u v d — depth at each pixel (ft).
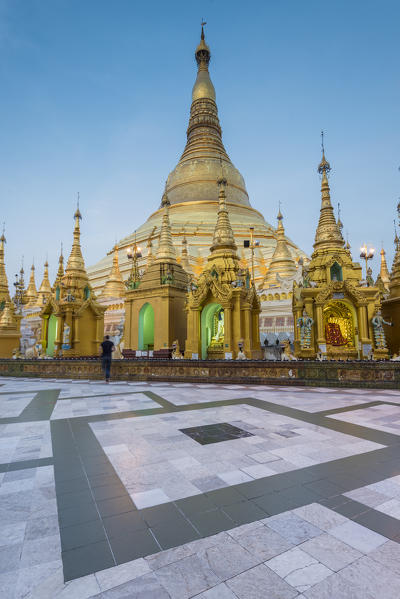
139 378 61.41
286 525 13.94
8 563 11.72
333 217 79.61
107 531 13.62
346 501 15.93
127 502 15.94
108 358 59.77
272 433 26.40
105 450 22.89
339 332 70.44
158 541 12.93
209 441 24.52
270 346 98.94
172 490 17.08
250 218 197.06
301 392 45.98
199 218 188.65
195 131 213.25
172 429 27.66
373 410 34.27
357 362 49.80
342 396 42.60
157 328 84.99
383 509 15.23
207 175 200.75
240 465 20.15
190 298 78.28
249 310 76.07
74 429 27.96
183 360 59.57
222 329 81.76
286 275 137.69
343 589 10.44
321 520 14.30
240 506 15.48
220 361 57.41
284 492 16.83
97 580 10.89
